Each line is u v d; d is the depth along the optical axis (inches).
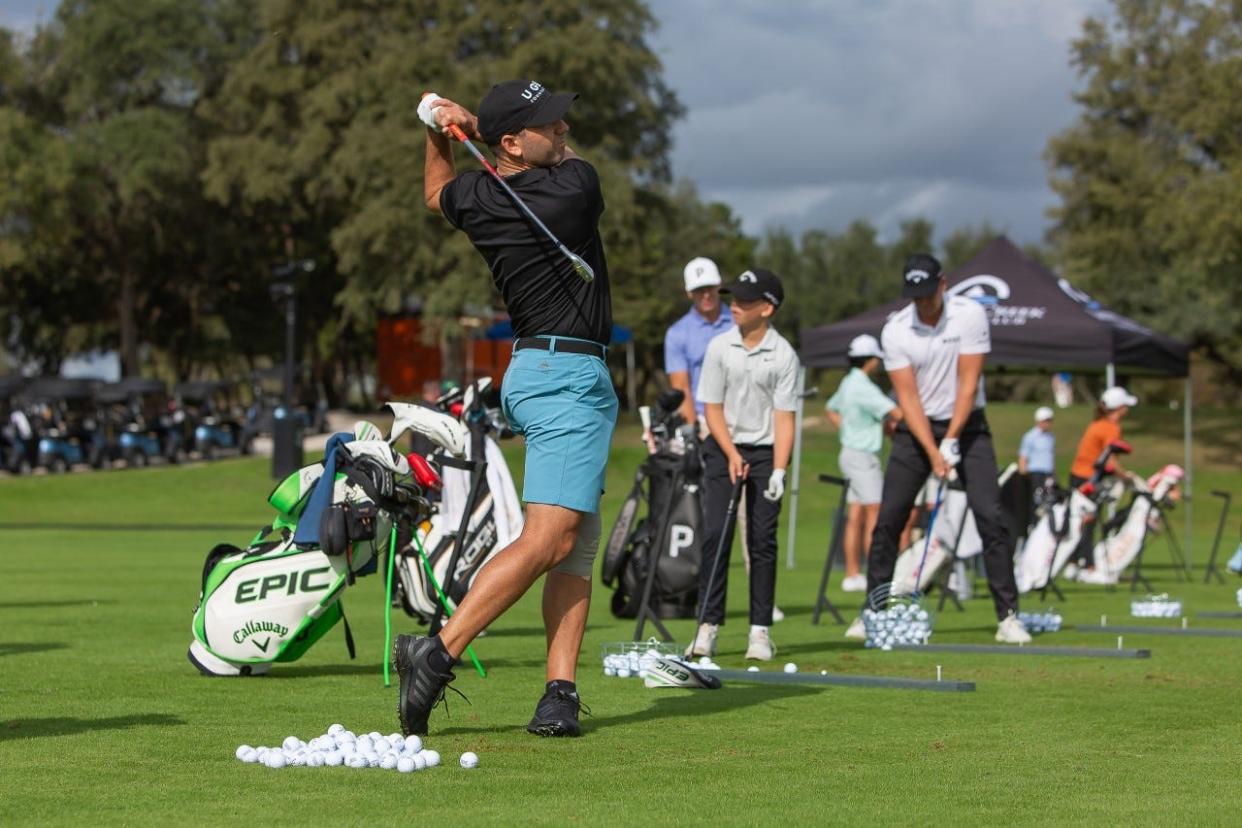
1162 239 2176.4
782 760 215.2
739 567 791.7
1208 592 644.7
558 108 228.8
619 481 1525.6
